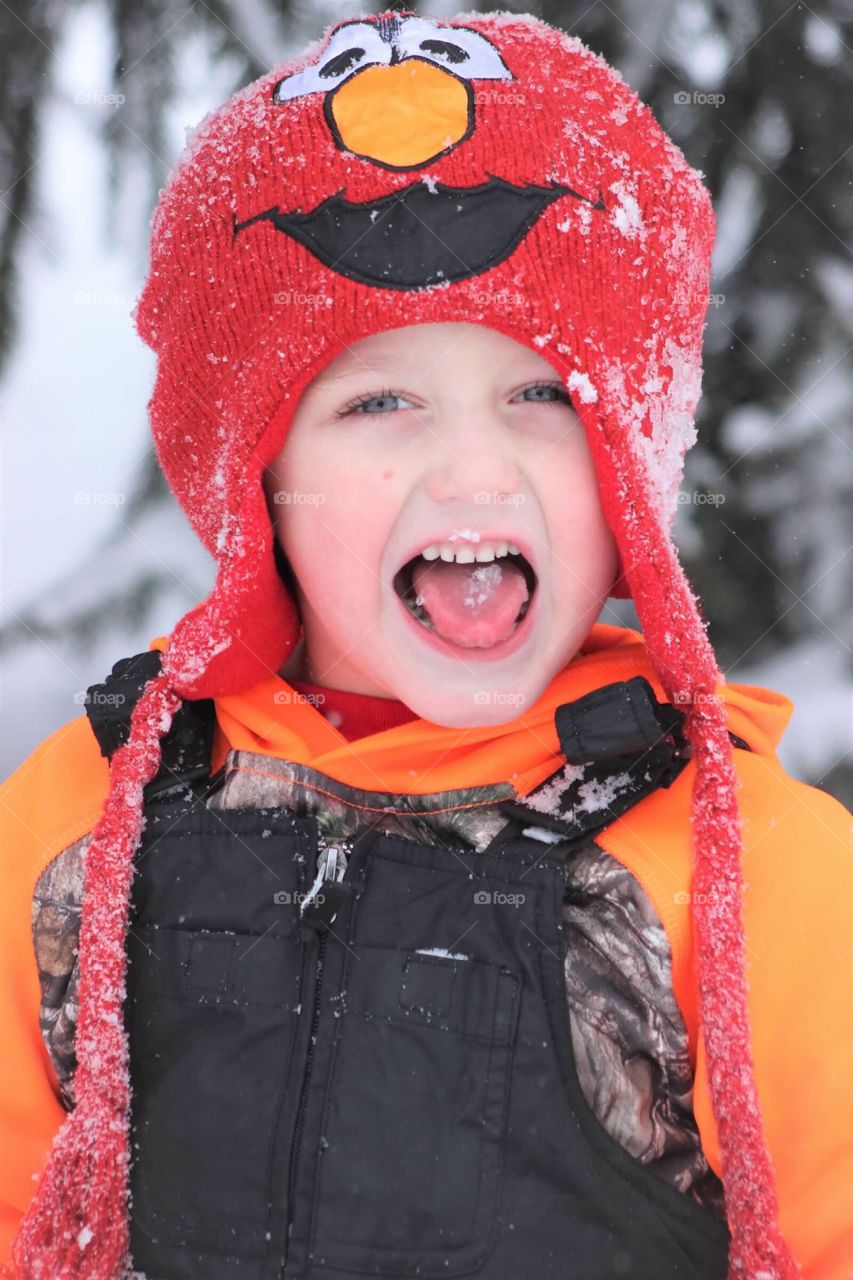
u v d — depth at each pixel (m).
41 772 1.52
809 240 2.41
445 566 1.31
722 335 2.46
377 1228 1.18
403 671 1.29
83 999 1.28
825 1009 1.24
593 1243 1.18
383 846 1.28
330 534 1.29
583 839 1.26
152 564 2.80
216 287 1.30
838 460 2.48
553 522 1.27
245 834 1.32
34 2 2.53
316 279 1.22
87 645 2.77
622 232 1.27
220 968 1.27
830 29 2.36
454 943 1.23
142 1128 1.27
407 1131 1.19
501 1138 1.18
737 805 1.25
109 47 2.56
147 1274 1.25
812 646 2.58
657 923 1.24
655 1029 1.23
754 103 2.38
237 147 1.29
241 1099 1.23
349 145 1.23
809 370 2.46
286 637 1.45
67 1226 1.22
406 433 1.25
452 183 1.21
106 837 1.32
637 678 1.28
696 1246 1.20
